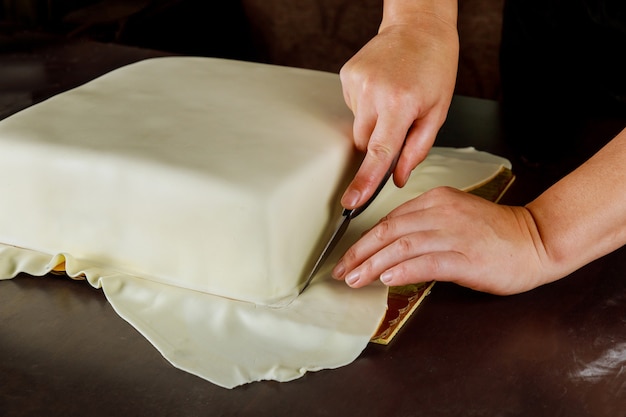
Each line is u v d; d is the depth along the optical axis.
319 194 0.87
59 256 0.88
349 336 0.80
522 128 1.25
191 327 0.81
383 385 0.75
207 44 2.09
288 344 0.79
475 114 1.30
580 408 0.73
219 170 0.82
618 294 0.88
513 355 0.79
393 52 0.95
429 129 0.94
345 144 0.91
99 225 0.87
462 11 2.07
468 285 0.84
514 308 0.86
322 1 2.19
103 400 0.73
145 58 1.44
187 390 0.74
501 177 1.09
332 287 0.87
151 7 1.93
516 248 0.84
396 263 0.82
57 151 0.86
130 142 0.87
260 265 0.82
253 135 0.89
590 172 0.85
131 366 0.77
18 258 0.90
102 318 0.84
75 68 1.40
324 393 0.74
